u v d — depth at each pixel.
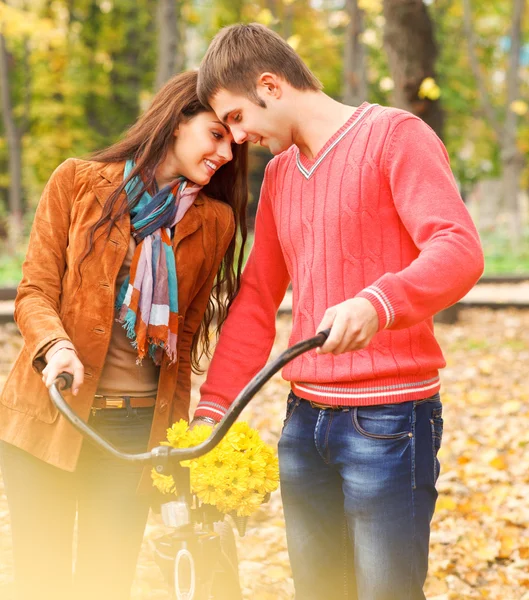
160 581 4.55
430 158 2.74
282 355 2.30
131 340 3.24
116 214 3.18
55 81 30.77
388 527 2.80
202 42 28.67
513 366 10.67
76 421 2.56
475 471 6.73
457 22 32.50
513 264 24.84
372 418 2.83
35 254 3.24
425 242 2.63
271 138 2.98
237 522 2.86
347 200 2.83
